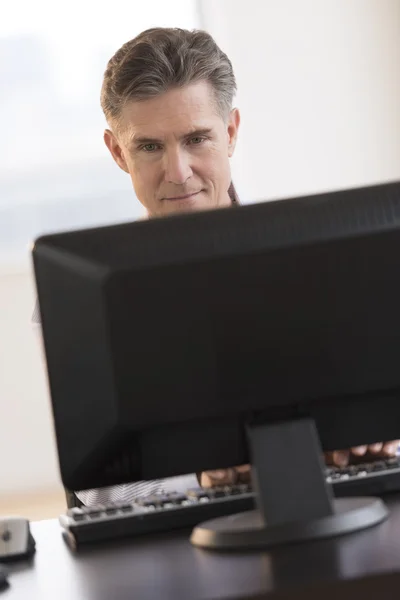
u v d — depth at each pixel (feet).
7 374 19.84
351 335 5.24
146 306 5.14
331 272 5.18
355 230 5.19
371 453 6.86
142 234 5.22
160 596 4.43
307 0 19.13
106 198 19.86
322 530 5.04
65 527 5.92
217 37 19.16
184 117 8.69
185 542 5.42
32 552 5.74
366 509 5.23
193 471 5.43
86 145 19.77
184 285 5.14
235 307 5.16
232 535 5.11
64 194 19.81
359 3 19.21
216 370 5.18
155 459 5.39
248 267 5.14
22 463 19.92
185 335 5.16
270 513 5.11
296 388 5.24
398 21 19.26
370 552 4.65
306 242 5.16
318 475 5.18
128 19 19.40
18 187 19.75
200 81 8.74
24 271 19.76
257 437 5.23
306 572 4.47
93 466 5.41
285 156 19.36
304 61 19.22
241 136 19.29
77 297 5.21
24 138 19.69
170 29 8.95
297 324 5.19
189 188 8.89
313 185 19.43
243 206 5.29
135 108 8.73
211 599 4.27
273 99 19.27
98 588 4.74
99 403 5.25
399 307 5.26
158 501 5.97
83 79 19.61
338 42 19.25
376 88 19.34
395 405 5.50
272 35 19.19
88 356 5.23
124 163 9.66
